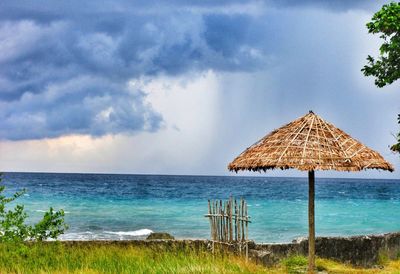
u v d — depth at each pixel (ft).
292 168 40.55
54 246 47.88
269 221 138.10
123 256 44.86
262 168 43.21
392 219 150.82
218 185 431.43
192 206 186.91
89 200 211.41
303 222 137.08
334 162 40.29
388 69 42.96
